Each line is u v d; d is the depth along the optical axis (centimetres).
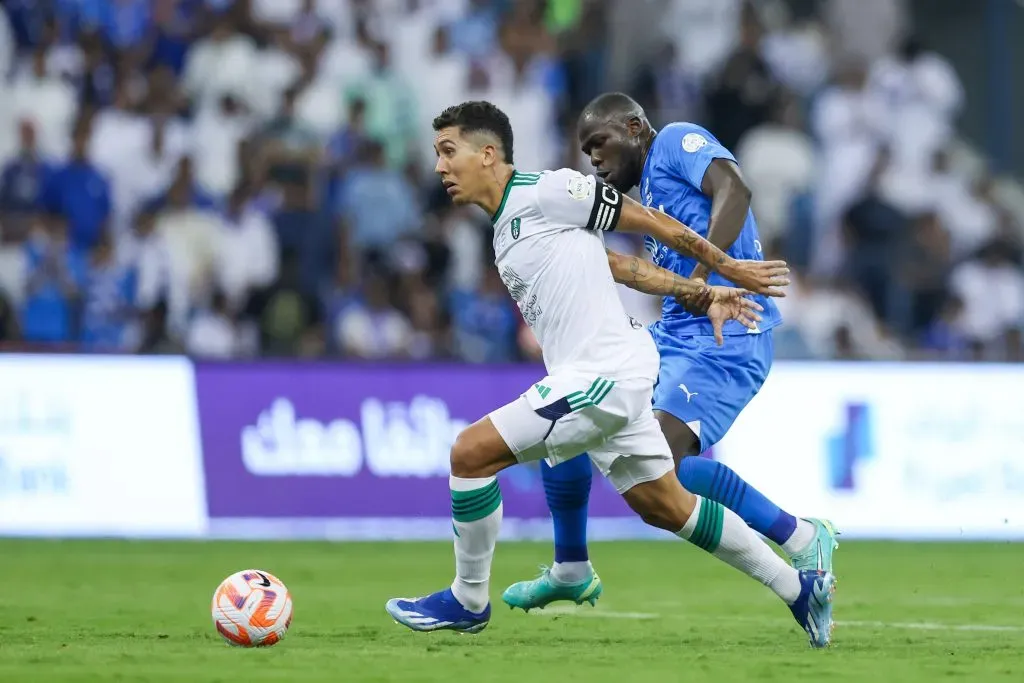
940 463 4850
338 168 5975
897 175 6431
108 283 5684
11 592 3266
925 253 6159
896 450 4847
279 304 5722
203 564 3941
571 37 6706
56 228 5700
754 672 1945
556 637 2450
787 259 6122
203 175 6025
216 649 2186
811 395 4838
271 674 1884
